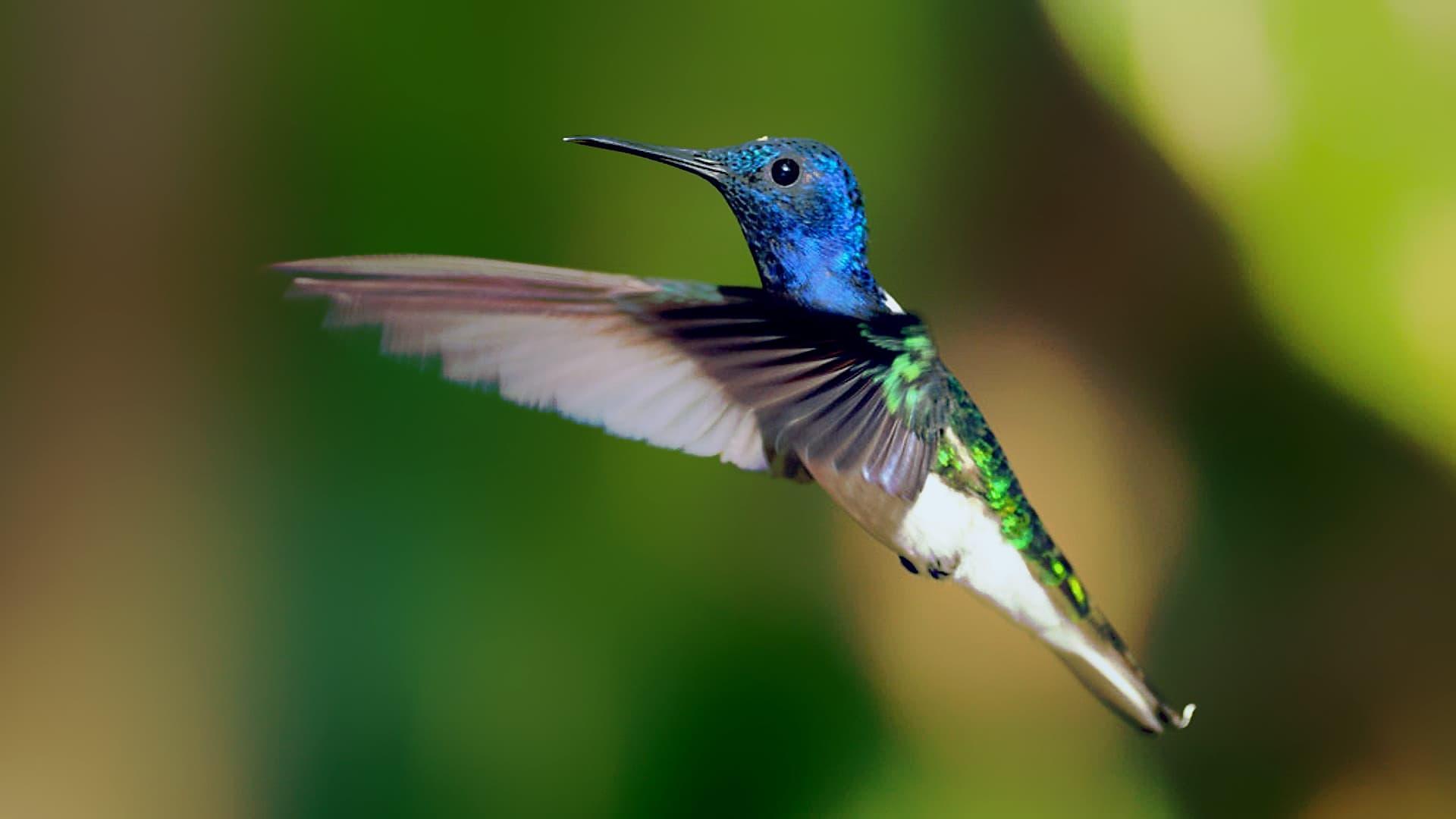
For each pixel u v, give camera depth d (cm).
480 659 169
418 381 170
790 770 171
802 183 160
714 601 171
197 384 169
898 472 158
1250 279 172
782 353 157
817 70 173
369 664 169
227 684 169
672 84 172
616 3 171
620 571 170
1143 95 171
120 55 169
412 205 170
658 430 158
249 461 170
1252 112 170
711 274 172
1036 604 162
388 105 170
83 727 169
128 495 169
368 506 170
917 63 174
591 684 170
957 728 174
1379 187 170
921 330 157
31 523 169
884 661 173
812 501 171
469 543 170
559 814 169
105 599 169
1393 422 172
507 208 171
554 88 171
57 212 169
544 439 170
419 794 169
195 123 169
